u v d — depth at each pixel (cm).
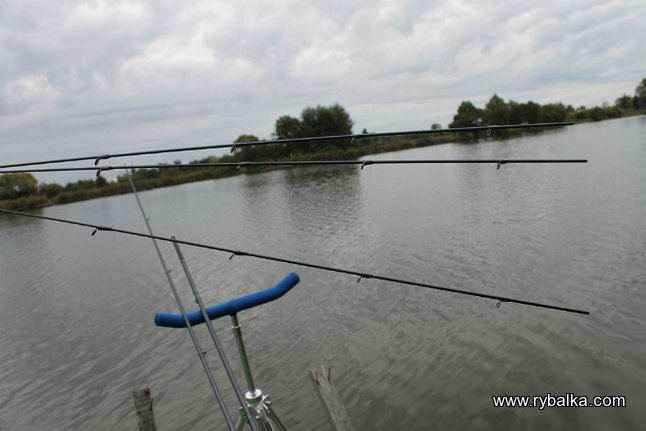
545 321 810
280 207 2655
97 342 1052
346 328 906
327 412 365
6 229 3769
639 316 777
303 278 1233
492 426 591
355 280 1155
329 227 1850
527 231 1356
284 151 8038
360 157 7431
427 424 612
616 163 2472
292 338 903
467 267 1132
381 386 706
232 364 847
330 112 7850
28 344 1108
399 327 875
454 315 889
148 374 867
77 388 859
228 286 1289
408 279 1112
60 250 2323
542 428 575
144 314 1180
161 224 2714
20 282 1744
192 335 225
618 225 1277
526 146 4788
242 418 275
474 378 689
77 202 5722
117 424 727
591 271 991
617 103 11231
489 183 2412
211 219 2617
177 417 717
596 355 695
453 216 1702
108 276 1622
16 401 846
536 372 680
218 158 6975
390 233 1578
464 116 8400
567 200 1697
